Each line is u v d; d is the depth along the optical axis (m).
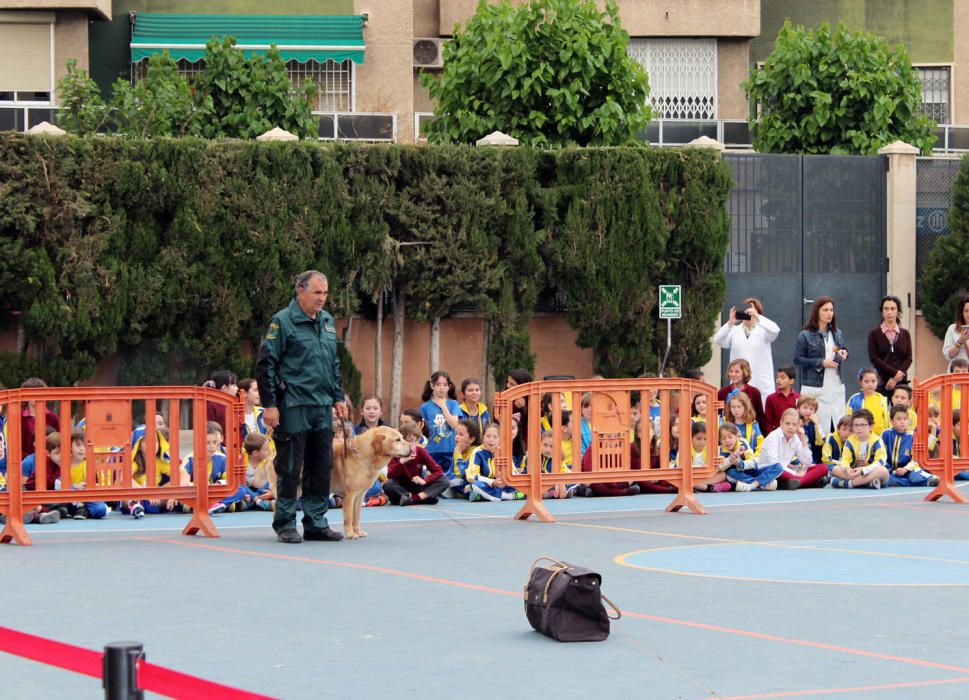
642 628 9.00
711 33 38.06
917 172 28.67
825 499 17.31
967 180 27.53
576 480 15.25
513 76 29.70
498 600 10.12
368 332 25.88
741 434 18.92
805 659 8.08
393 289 25.64
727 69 38.69
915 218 28.39
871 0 38.78
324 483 13.44
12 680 7.75
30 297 23.53
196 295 24.38
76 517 15.84
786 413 18.58
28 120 33.59
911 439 18.97
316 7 35.97
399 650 8.38
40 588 10.76
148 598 10.26
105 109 29.67
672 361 26.58
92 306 23.64
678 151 26.55
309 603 10.02
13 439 13.50
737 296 27.88
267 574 11.38
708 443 16.03
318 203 24.78
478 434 18.03
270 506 16.70
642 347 26.36
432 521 15.16
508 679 7.63
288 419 13.12
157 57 31.61
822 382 21.47
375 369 25.73
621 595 10.21
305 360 13.12
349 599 10.18
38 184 23.50
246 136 31.88
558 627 8.59
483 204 25.44
